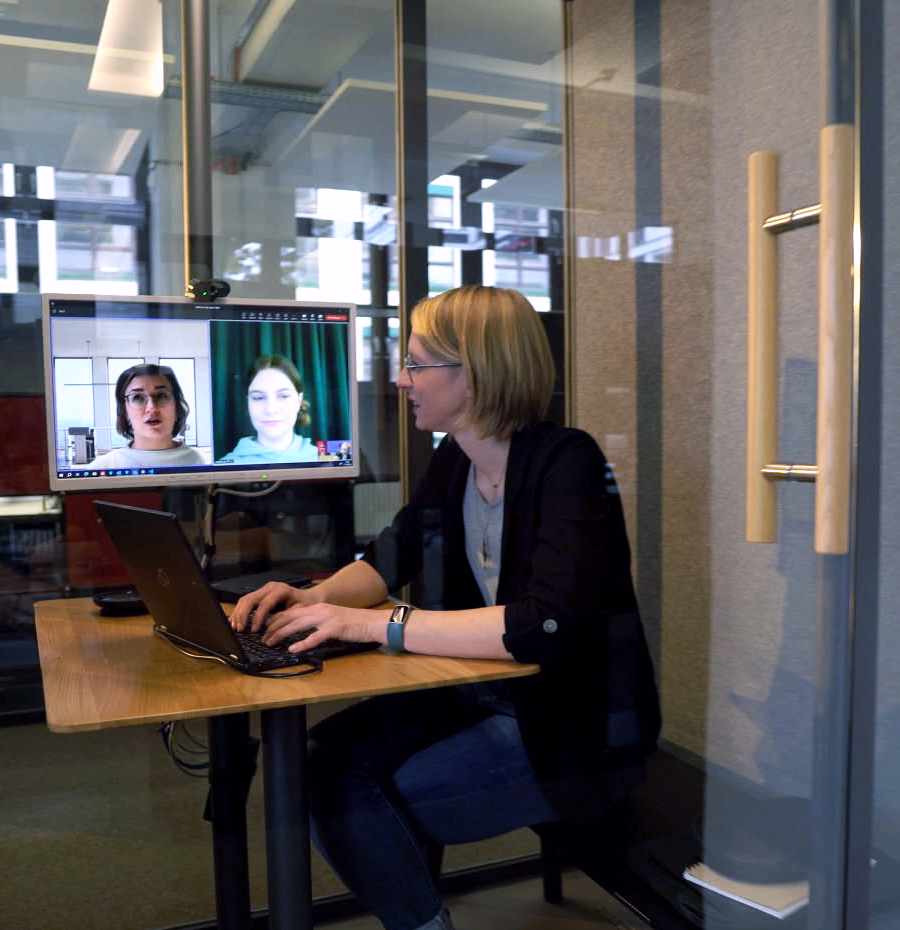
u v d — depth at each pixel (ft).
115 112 5.32
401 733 3.73
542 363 4.11
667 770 4.10
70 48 5.27
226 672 3.11
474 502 4.16
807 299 3.52
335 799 3.45
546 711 3.93
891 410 3.30
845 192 3.15
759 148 4.33
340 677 3.04
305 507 4.94
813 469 3.26
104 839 3.93
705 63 4.68
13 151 4.97
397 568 4.16
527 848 3.87
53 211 4.93
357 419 5.02
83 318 4.43
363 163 5.40
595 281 5.29
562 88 5.33
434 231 5.34
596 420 5.22
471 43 5.37
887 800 3.51
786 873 3.68
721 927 3.67
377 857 3.50
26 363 4.34
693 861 3.84
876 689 3.42
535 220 5.31
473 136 5.40
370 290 5.22
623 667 4.02
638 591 5.01
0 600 3.89
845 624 3.34
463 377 4.02
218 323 4.72
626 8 5.07
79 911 3.70
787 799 3.84
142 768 3.99
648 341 5.16
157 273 5.15
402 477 5.14
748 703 4.15
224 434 4.74
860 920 3.49
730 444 4.53
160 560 3.18
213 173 5.44
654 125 5.05
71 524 4.30
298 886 3.23
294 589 3.87
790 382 3.50
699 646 4.59
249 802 3.49
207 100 5.42
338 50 5.47
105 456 4.46
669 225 4.97
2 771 3.95
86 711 2.68
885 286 3.24
